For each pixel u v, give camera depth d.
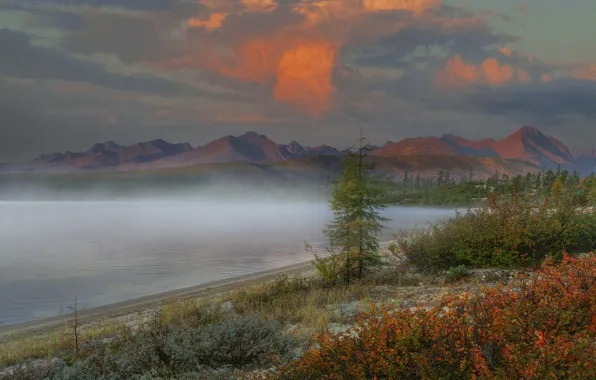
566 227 15.14
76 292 26.28
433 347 5.33
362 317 7.02
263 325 9.43
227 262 37.62
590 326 5.40
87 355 9.85
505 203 17.27
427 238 18.44
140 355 8.49
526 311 6.08
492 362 5.05
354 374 5.39
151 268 35.53
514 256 14.88
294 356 8.44
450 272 14.90
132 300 22.39
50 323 18.20
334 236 17.84
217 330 9.05
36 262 41.19
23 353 11.77
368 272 18.11
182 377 7.50
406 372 5.27
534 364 4.46
